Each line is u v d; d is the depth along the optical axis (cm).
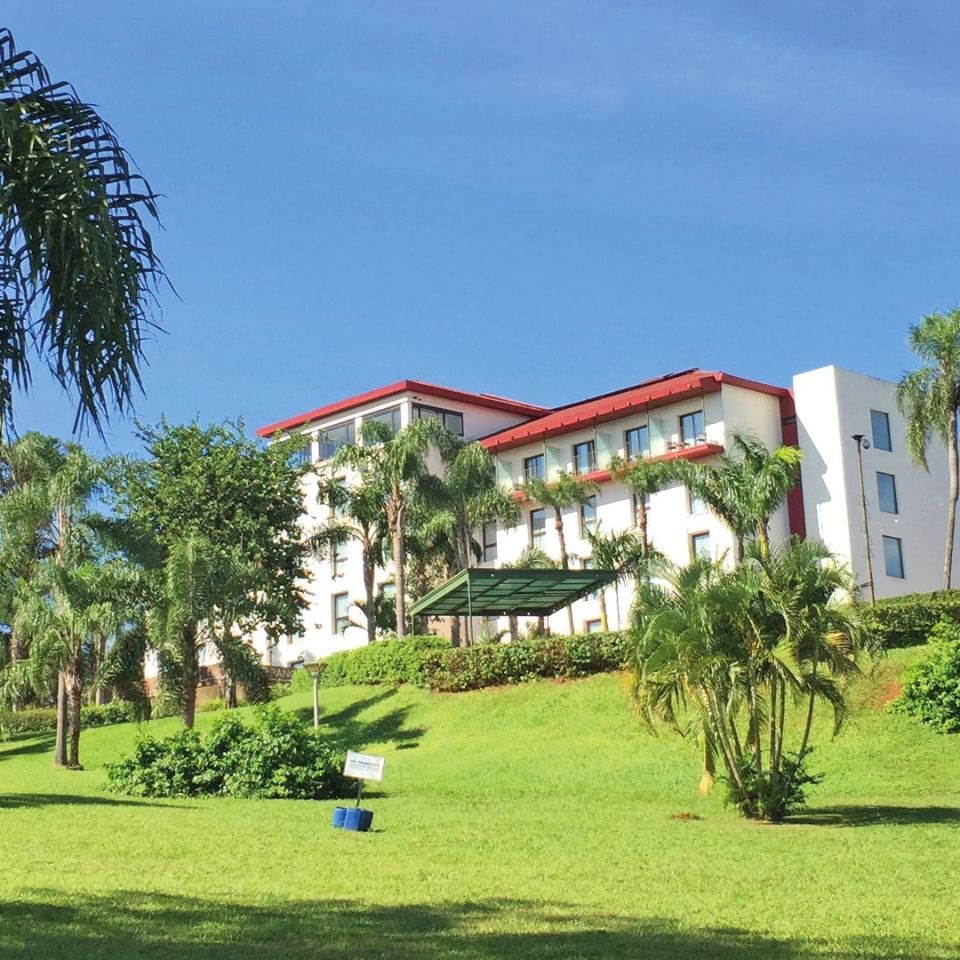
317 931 1084
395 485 5284
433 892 1326
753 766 2219
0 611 3744
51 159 891
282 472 4825
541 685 3859
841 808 2317
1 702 4031
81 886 1287
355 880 1402
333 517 6047
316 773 2659
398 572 5209
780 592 2075
